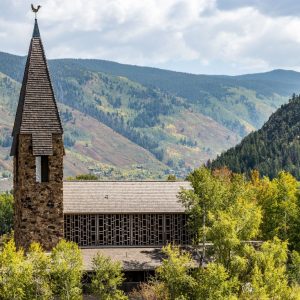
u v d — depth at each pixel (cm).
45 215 7069
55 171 7088
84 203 7594
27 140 6994
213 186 6938
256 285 5575
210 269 5578
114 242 7625
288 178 10688
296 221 9125
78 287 6019
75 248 5784
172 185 7994
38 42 7262
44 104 7100
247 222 6247
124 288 6981
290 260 8338
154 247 7600
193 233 7644
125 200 7712
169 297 5753
